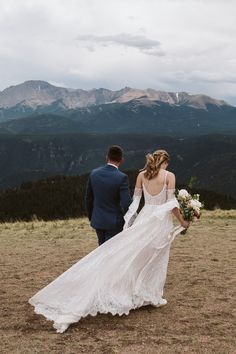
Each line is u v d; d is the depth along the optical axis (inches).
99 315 249.0
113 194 263.3
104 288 239.3
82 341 212.2
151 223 253.0
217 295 284.8
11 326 233.9
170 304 267.3
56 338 216.4
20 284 320.8
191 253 430.9
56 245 499.2
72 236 564.4
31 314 253.3
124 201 260.5
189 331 222.8
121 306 240.1
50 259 415.2
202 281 320.8
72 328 229.9
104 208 265.7
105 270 241.4
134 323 235.6
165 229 257.3
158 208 256.8
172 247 466.3
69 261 404.5
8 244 514.6
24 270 367.9
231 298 277.9
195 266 371.2
